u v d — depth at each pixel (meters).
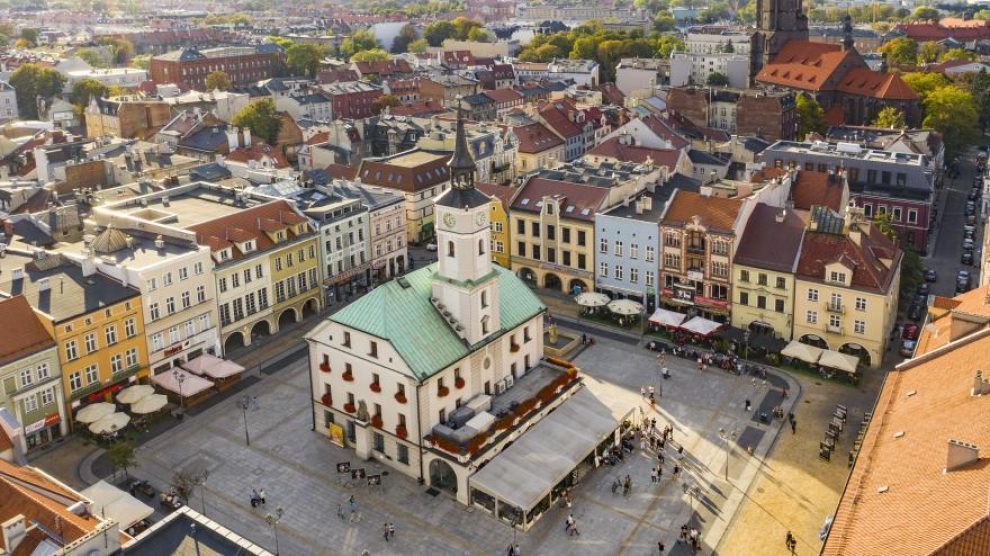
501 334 109.25
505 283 115.69
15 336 107.56
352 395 107.88
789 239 135.12
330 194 161.75
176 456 109.06
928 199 173.75
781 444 108.94
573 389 112.62
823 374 125.69
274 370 131.50
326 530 95.00
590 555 90.31
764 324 136.12
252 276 138.25
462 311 105.19
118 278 121.06
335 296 156.25
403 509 98.38
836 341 130.12
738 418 115.25
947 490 63.22
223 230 137.38
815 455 106.44
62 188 184.12
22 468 81.69
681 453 107.69
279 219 145.50
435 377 101.00
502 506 96.31
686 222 140.88
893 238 152.88
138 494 101.12
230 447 111.06
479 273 105.19
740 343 132.88
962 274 160.25
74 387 113.81
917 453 71.81
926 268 168.62
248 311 138.50
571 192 158.38
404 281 106.50
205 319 130.38
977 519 56.59
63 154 198.25
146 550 67.44
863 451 79.25
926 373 85.88
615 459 106.44
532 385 112.81
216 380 125.25
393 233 166.62
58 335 110.69
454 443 98.44
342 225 154.25
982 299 97.56
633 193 160.25
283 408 120.50
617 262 150.25
